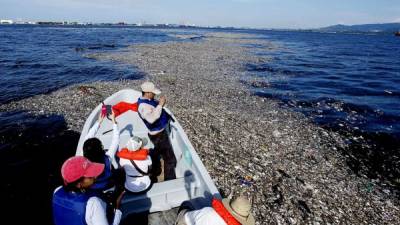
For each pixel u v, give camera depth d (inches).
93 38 2212.1
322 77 852.6
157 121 220.7
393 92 681.6
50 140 362.0
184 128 404.8
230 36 3454.7
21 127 396.2
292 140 390.9
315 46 2378.2
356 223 237.9
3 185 269.7
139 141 181.9
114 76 744.3
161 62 990.4
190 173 224.5
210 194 181.9
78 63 934.4
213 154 334.6
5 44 1464.1
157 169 223.0
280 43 2485.2
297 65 1080.2
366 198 271.6
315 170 316.2
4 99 520.1
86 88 593.9
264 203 253.9
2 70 778.8
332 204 259.6
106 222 113.7
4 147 340.2
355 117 498.3
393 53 1850.4
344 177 306.0
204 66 944.9
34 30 3385.8
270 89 673.0
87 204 108.3
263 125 439.2
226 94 605.0
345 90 693.3
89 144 140.5
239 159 327.3
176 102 524.7
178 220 159.9
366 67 1103.0
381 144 393.7
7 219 228.5
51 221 228.7
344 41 3663.9
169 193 192.9
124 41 1978.3
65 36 2359.7
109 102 345.7
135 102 372.5
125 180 181.3
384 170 326.0
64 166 108.1
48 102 507.8
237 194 263.0
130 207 185.5
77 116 443.8
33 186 270.8
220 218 124.6
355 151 369.4
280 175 300.2
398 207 260.8
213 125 424.5
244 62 1082.7
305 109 533.3
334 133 424.8
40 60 969.5
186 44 1788.9
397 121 482.9
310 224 232.8
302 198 264.5
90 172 109.1
